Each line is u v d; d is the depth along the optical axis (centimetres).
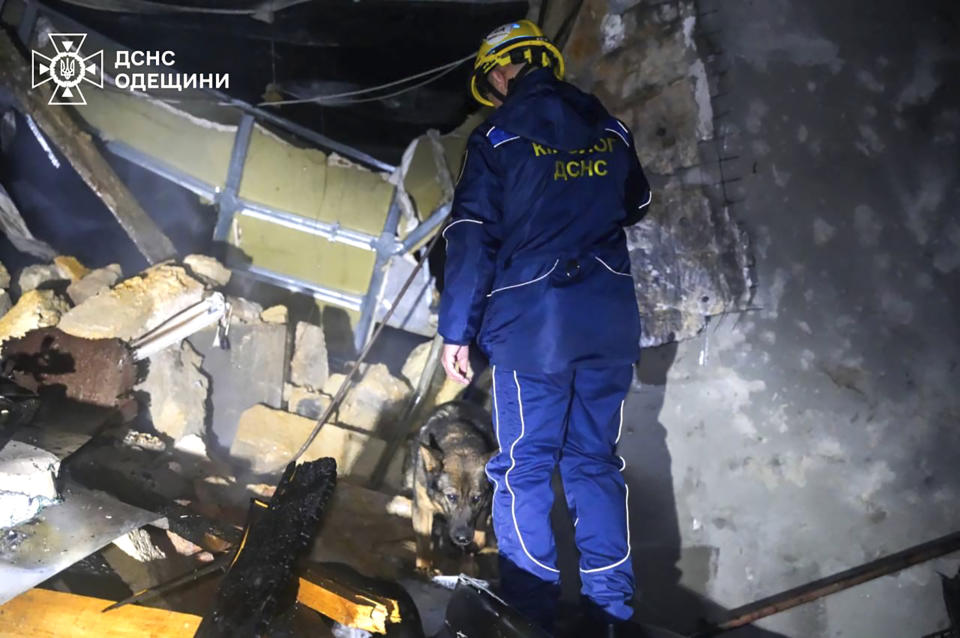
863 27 460
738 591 475
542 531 317
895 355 465
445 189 638
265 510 320
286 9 682
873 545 470
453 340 307
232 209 626
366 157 665
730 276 468
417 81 776
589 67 494
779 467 473
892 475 467
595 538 321
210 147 622
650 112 480
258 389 510
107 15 688
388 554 409
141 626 266
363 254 646
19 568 282
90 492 340
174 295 477
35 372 409
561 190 315
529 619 284
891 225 462
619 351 317
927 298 463
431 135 644
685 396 476
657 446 478
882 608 470
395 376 584
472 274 304
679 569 475
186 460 438
